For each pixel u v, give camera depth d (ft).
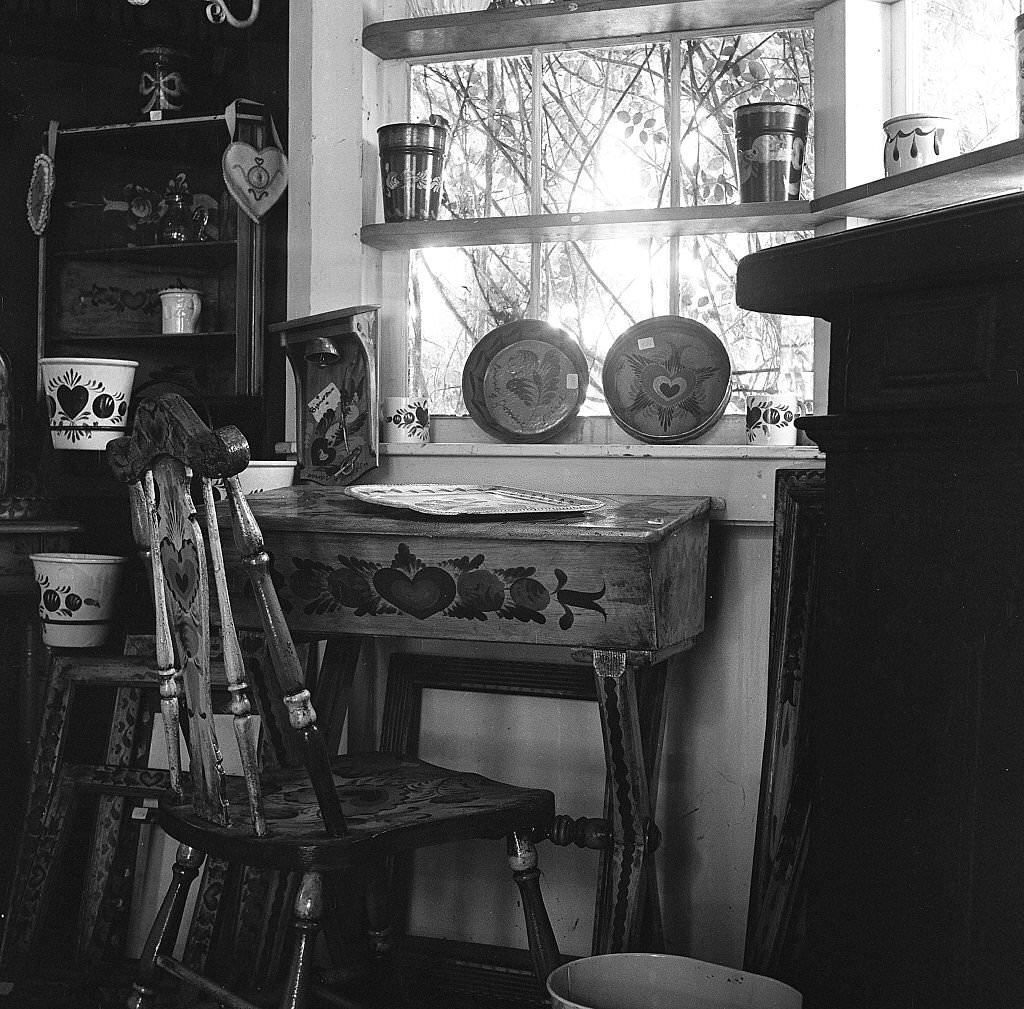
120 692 9.06
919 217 4.35
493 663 8.86
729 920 8.36
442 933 9.07
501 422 9.20
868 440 4.82
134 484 6.68
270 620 5.94
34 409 11.34
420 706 9.13
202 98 11.19
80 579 9.14
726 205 8.33
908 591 4.65
